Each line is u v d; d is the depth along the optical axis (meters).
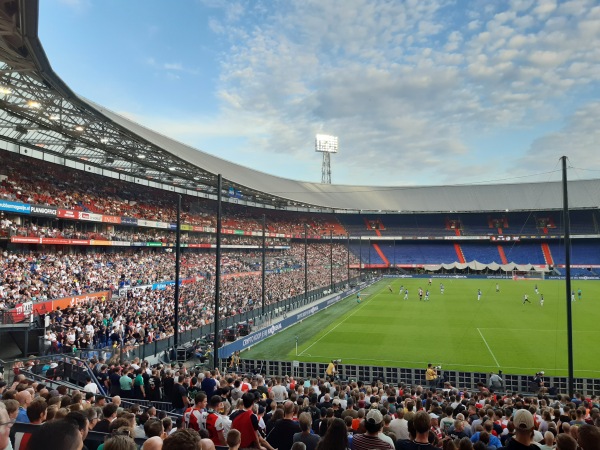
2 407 3.96
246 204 87.25
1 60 22.19
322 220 122.94
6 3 16.53
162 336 30.47
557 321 45.75
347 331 42.31
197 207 77.25
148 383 16.19
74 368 18.34
